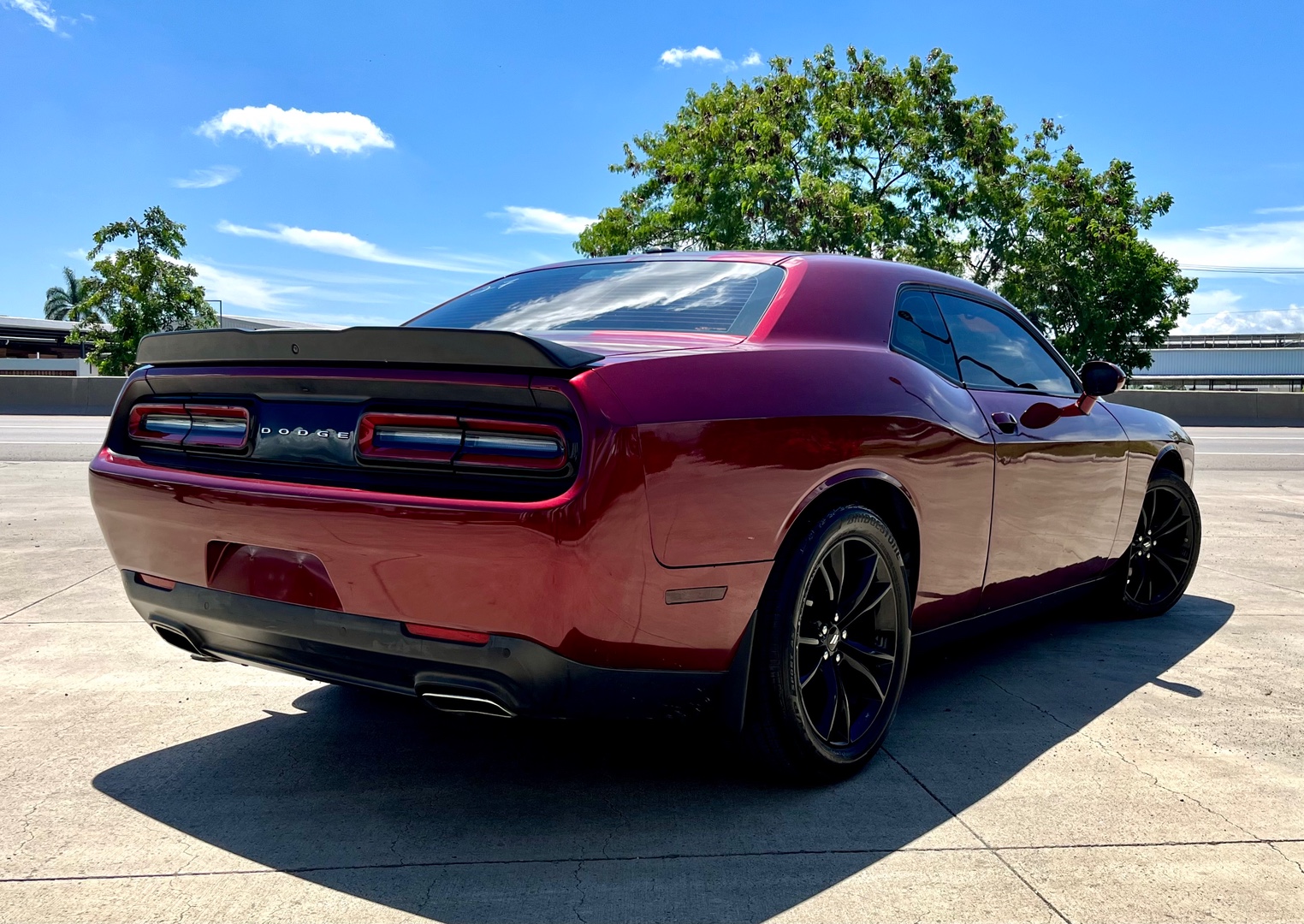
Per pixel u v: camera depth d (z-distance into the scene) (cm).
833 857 200
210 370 224
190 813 219
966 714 294
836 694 240
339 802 227
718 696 218
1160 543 430
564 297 282
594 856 200
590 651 191
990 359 324
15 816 216
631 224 2867
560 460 184
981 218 2820
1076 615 428
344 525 194
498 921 174
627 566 188
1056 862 199
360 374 200
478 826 214
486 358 188
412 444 196
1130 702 306
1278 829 215
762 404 214
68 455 1097
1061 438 328
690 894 184
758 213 2561
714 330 242
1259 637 390
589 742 269
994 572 301
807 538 225
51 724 277
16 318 6638
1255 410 2295
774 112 2752
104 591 436
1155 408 2303
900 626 254
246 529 208
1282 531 668
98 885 186
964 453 274
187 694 305
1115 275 3008
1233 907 181
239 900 181
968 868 195
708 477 200
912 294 297
